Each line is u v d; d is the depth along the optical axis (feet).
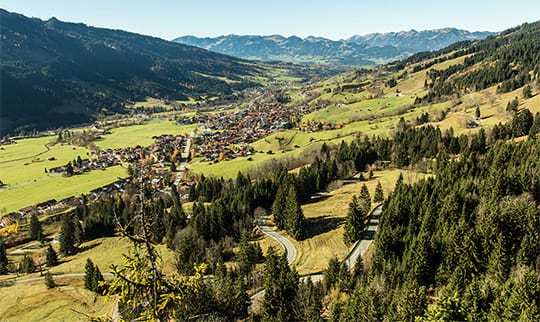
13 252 461.37
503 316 148.77
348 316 185.88
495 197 263.08
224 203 414.82
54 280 347.97
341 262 272.72
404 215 297.74
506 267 193.88
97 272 308.19
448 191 299.38
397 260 229.86
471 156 383.04
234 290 222.69
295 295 214.48
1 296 317.01
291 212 362.33
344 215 391.04
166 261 336.29
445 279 211.41
